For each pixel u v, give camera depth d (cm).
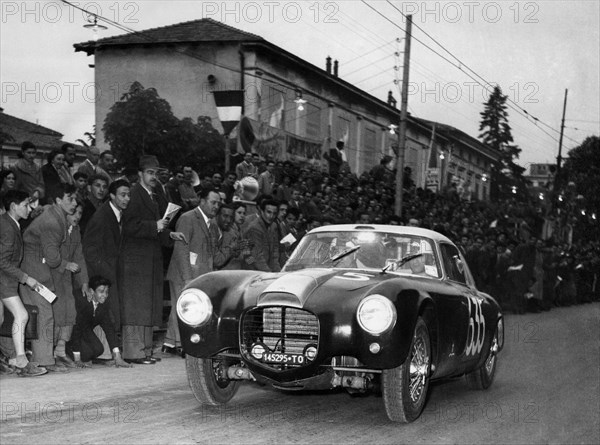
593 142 4206
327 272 660
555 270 2330
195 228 975
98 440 526
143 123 2256
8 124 3278
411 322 591
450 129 5494
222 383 666
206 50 2833
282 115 3030
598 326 1717
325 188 2145
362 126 3941
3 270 778
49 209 818
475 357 766
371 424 612
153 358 916
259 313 607
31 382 750
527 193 6400
